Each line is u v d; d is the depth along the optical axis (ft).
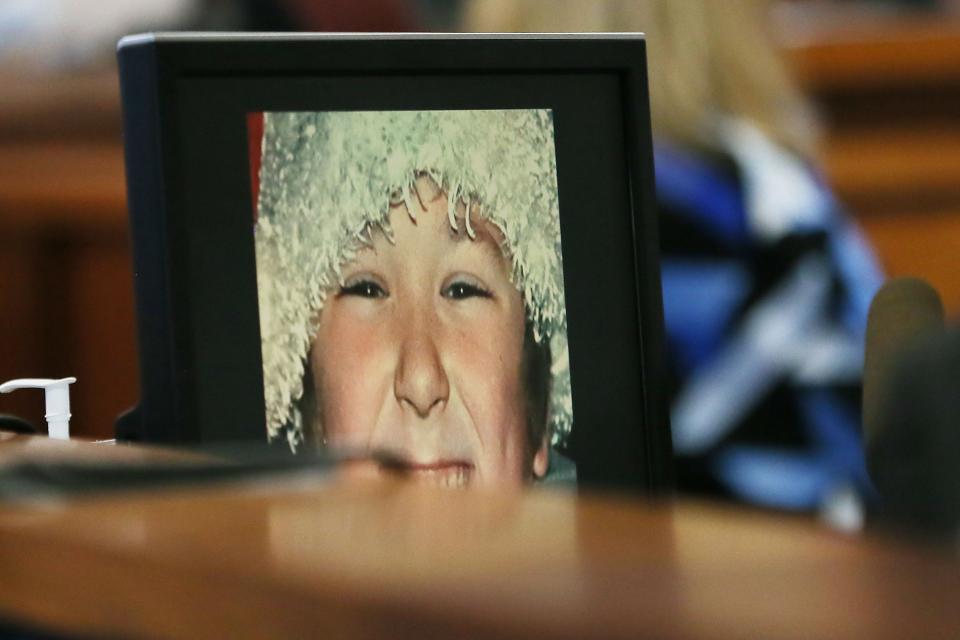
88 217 21.85
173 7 20.35
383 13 19.02
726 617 2.62
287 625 3.12
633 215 7.25
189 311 6.45
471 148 7.00
